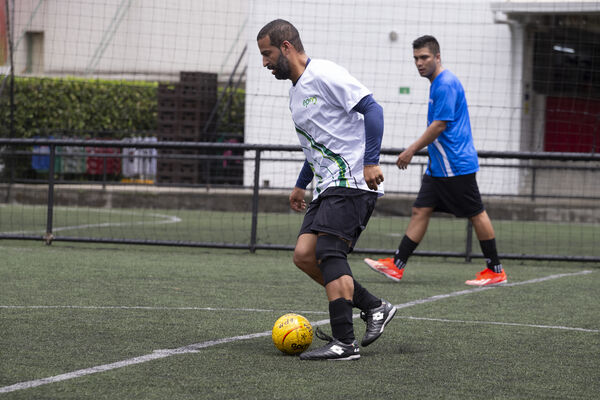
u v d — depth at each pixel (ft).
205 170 179.32
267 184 161.48
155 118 191.21
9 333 46.80
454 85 69.56
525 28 169.78
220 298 61.82
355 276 78.59
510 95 165.68
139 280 70.64
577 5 156.97
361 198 43.21
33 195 168.35
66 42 193.47
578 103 183.73
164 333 47.88
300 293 65.26
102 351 42.63
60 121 187.32
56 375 37.29
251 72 172.24
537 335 49.98
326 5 170.81
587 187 165.48
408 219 148.97
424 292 68.28
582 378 39.04
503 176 163.02
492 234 72.59
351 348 41.93
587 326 53.42
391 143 169.48
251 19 171.94
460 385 37.11
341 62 170.71
